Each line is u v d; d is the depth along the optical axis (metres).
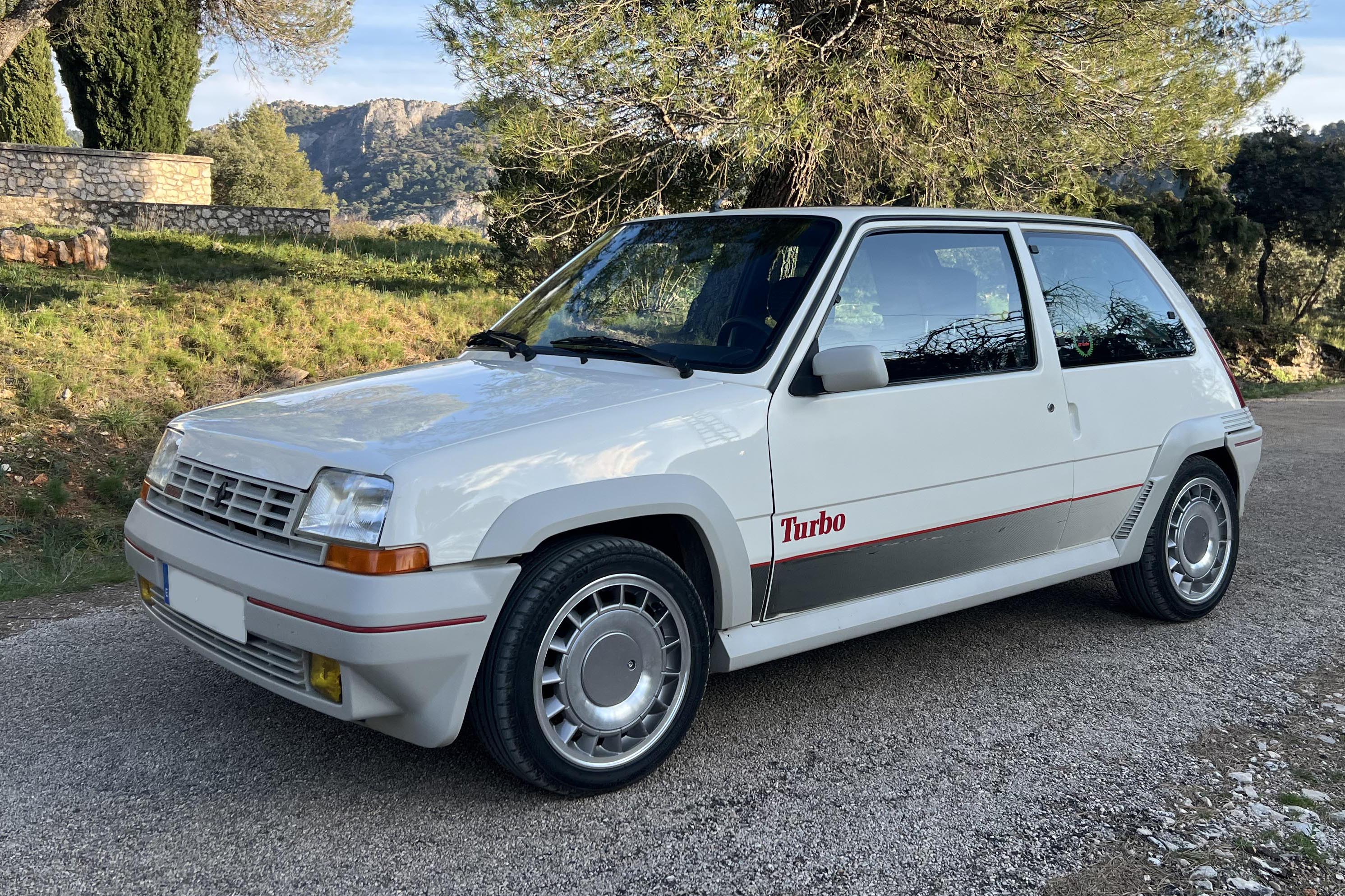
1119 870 2.56
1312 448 10.06
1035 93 10.90
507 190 11.90
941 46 10.66
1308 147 41.75
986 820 2.79
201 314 11.16
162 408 8.83
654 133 10.51
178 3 25.11
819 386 3.22
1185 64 11.20
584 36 9.50
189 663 3.92
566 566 2.72
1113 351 4.23
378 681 2.53
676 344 3.43
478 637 2.60
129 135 25.52
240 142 65.69
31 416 7.88
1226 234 36.38
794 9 10.73
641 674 2.96
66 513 6.62
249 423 3.04
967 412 3.61
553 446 2.76
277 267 16.52
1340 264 44.66
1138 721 3.47
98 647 4.10
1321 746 3.28
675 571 2.96
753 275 3.47
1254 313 43.88
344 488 2.59
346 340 11.14
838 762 3.14
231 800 2.85
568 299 3.95
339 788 2.93
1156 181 12.60
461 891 2.43
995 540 3.79
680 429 2.96
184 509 3.06
